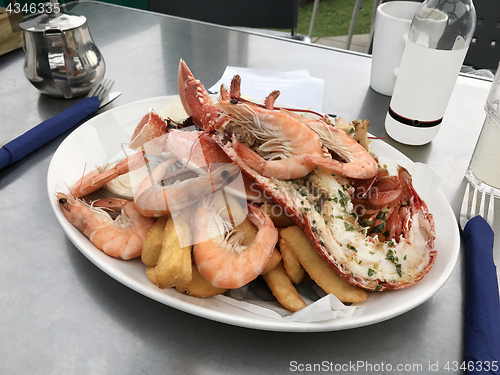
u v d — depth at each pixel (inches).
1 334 10.4
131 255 11.6
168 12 36.0
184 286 10.7
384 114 21.4
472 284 11.8
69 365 9.9
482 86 24.3
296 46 27.7
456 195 16.3
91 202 12.8
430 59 16.2
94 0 31.6
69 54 18.7
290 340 10.8
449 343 11.0
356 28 73.2
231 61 25.4
